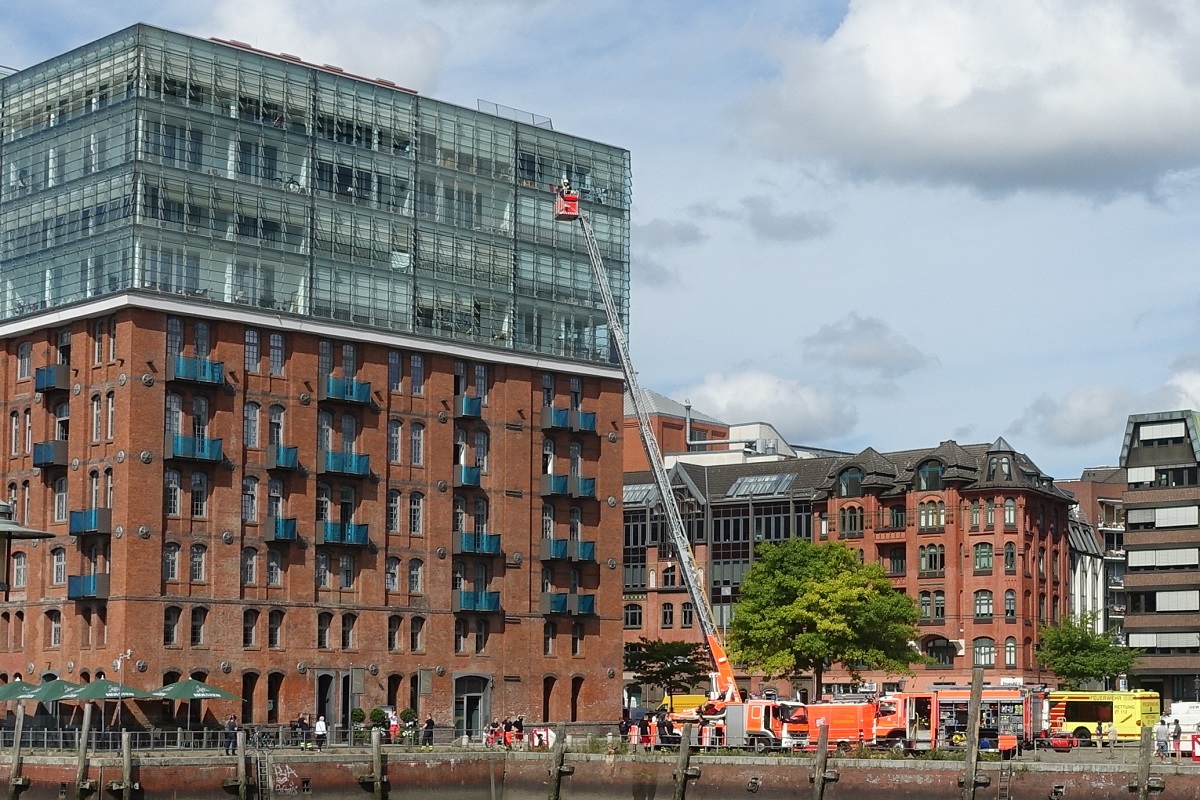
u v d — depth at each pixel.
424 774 97.31
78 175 114.56
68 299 113.62
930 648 165.50
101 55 114.25
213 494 111.69
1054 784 83.31
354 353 119.94
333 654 116.25
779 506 175.12
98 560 109.88
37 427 114.69
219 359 112.62
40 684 101.44
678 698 125.56
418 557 121.50
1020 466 165.88
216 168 114.31
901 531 167.12
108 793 87.19
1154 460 173.88
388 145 123.31
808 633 135.88
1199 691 169.12
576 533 130.75
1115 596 190.38
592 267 132.50
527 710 125.94
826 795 87.94
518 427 127.62
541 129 132.75
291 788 92.56
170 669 108.62
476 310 126.88
